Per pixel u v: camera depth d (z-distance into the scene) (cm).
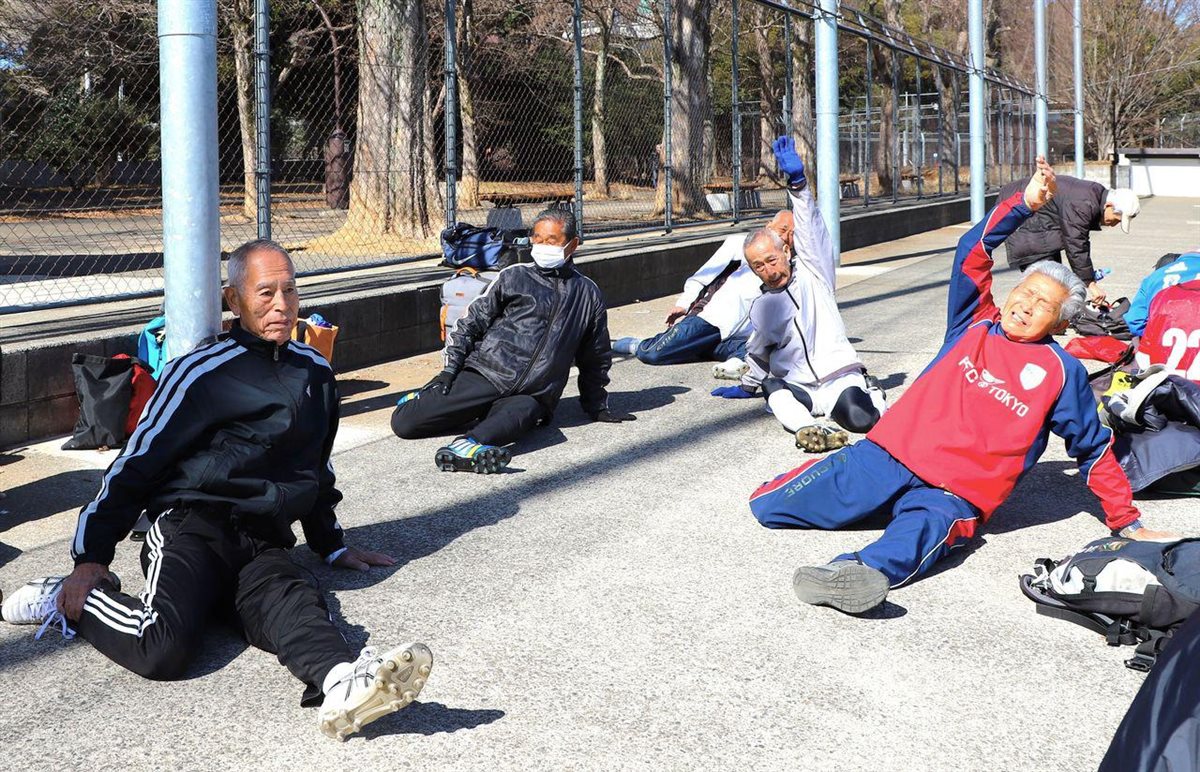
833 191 1410
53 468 544
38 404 593
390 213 1266
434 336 900
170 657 313
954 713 304
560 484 521
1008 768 276
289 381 340
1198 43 5047
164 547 325
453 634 353
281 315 335
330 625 306
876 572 359
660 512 479
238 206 2242
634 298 1191
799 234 618
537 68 2825
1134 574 349
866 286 1312
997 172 3369
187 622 316
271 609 315
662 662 333
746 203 2227
